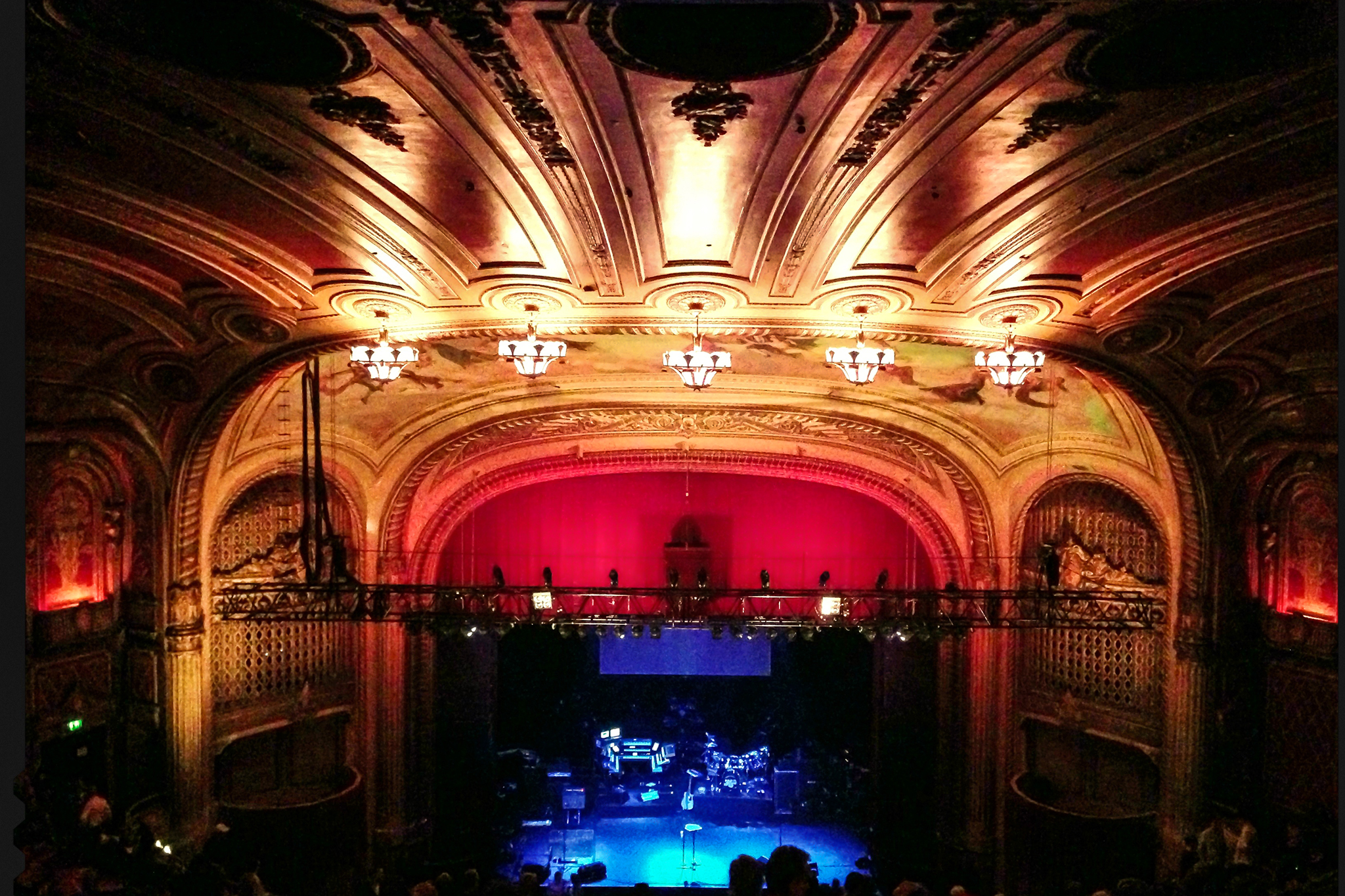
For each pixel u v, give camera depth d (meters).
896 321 11.77
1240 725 14.80
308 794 17.28
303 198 8.02
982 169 7.20
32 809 12.31
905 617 16.11
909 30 5.14
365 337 12.59
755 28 5.18
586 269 9.95
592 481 19.70
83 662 14.09
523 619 16.23
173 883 11.76
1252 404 13.20
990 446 17.52
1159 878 14.53
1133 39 5.25
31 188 7.69
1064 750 17.84
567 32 5.24
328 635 17.94
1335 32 5.14
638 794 22.64
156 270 10.04
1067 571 17.38
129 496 14.61
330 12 5.05
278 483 16.92
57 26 5.23
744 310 11.54
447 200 8.06
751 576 19.75
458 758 19.94
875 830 20.05
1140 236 8.67
